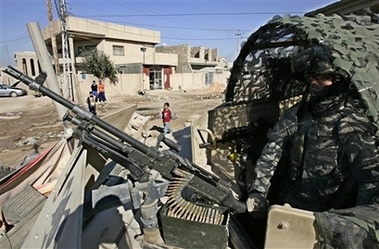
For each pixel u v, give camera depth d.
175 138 6.27
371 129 1.63
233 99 4.38
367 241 1.36
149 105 22.09
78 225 1.50
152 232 2.34
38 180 3.47
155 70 38.62
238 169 3.88
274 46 3.17
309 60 2.23
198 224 2.13
